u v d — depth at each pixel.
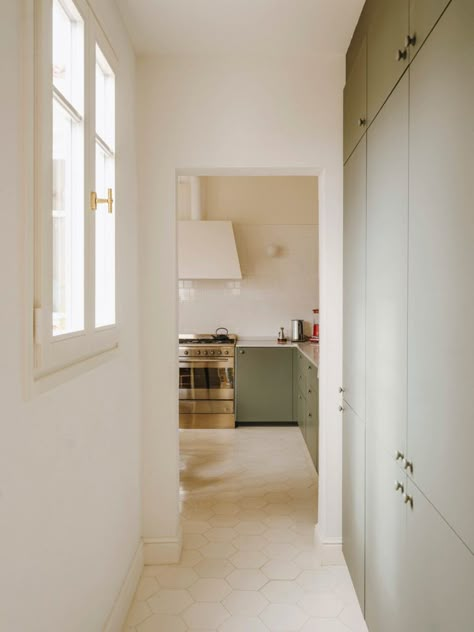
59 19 1.36
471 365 0.95
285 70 2.41
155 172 2.41
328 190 2.42
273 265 5.38
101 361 1.65
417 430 1.28
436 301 1.13
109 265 1.86
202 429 4.92
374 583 1.76
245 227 5.36
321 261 2.50
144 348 2.44
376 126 1.72
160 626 1.92
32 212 1.05
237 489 3.35
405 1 1.37
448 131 1.06
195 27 2.17
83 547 1.44
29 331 1.04
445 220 1.08
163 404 2.44
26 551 1.04
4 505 0.94
